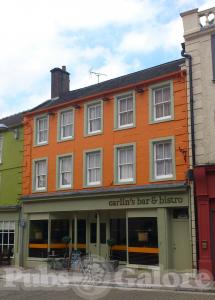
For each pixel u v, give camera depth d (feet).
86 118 70.23
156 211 58.49
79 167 69.51
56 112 75.25
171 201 56.70
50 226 71.87
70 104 72.64
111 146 65.62
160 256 56.59
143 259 58.90
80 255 65.51
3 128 84.17
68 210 69.05
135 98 64.08
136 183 61.41
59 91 88.53
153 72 69.26
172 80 59.98
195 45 57.67
